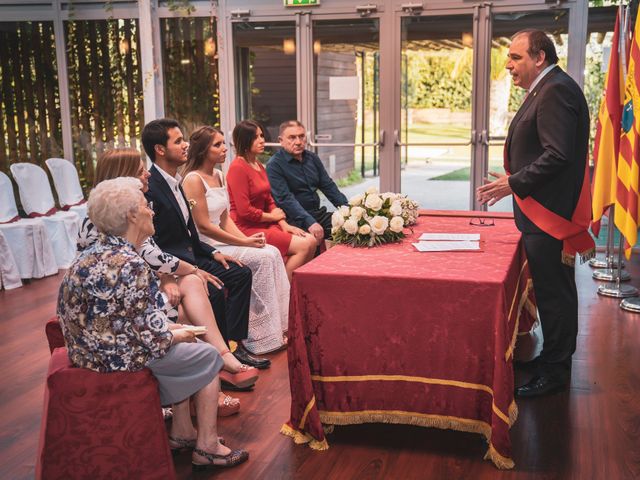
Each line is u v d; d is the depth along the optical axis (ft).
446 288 9.53
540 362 12.21
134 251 8.58
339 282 9.90
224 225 14.52
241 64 25.61
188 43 25.89
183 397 9.02
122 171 10.99
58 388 8.34
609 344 14.37
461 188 24.47
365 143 25.00
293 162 17.34
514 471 9.41
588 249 11.69
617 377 12.61
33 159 27.04
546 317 11.95
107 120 26.71
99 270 8.24
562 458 9.73
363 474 9.42
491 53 23.58
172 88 26.23
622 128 17.43
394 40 24.21
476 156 24.14
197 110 26.20
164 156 11.91
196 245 12.97
